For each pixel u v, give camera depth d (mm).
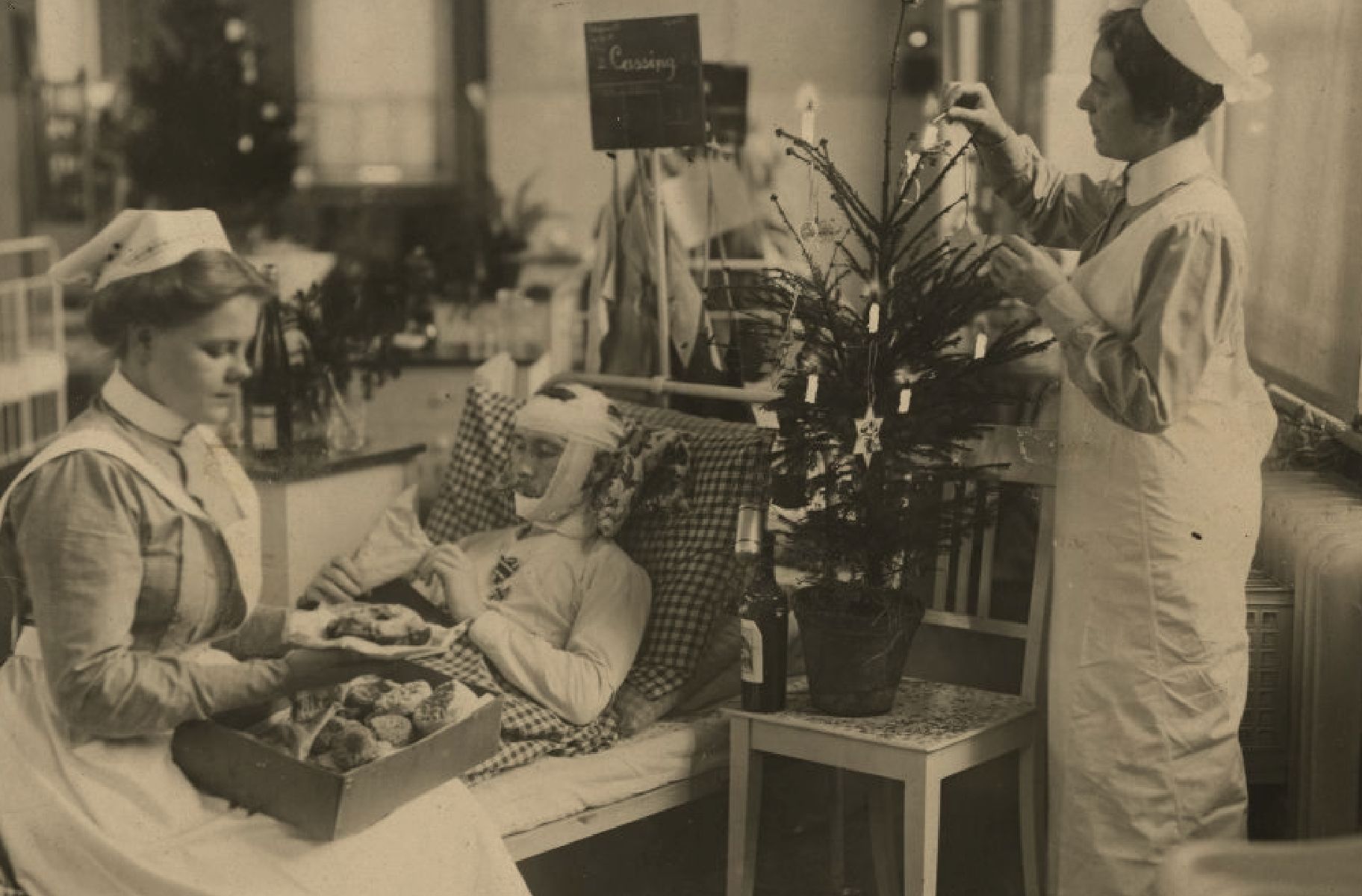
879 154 4867
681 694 2977
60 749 2191
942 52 4648
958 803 3383
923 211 4012
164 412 2285
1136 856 2598
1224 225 2428
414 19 5824
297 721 2410
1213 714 2570
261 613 2467
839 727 2730
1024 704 2891
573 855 3344
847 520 2795
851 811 3525
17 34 5656
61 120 5719
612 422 3100
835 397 2760
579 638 2914
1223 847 1746
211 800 2262
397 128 5875
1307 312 3230
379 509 3689
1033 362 3363
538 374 4641
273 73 5816
